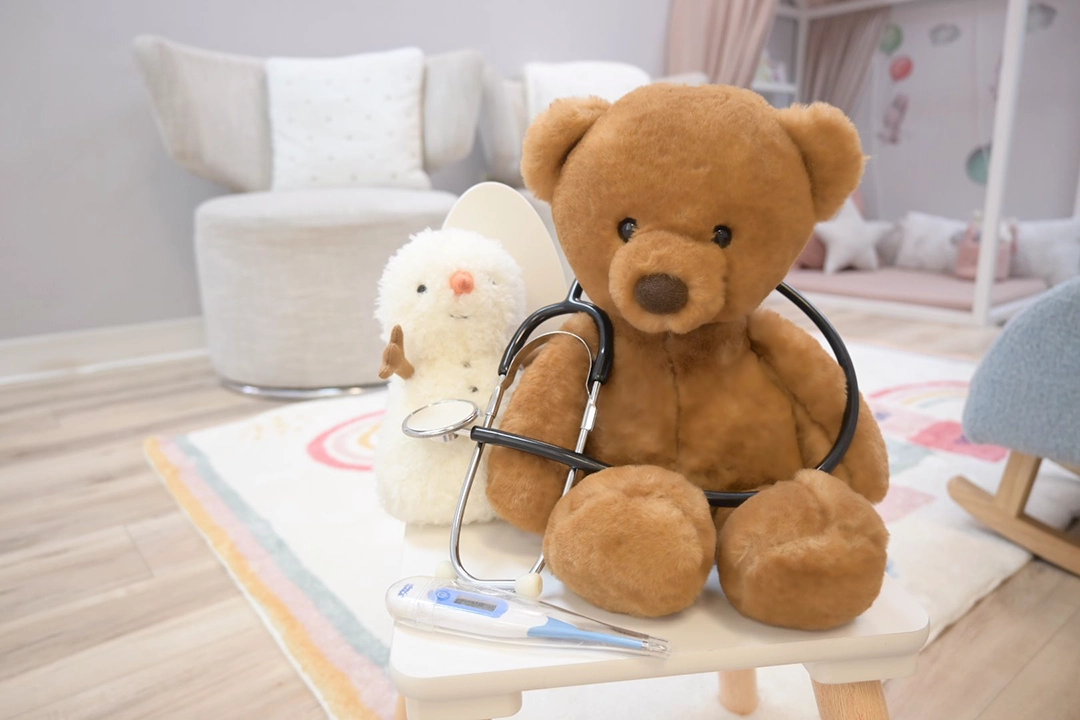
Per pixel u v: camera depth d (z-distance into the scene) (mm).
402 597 430
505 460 488
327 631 891
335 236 1690
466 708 392
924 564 1037
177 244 2260
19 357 2041
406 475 544
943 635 900
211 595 995
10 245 2008
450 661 393
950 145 3205
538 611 417
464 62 2082
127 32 2062
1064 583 1014
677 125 430
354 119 2072
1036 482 1330
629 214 445
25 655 874
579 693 798
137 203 2174
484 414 556
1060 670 837
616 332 514
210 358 2105
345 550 1086
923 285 2992
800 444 498
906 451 1452
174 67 1874
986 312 2602
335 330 1754
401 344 542
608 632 400
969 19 3035
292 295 1712
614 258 448
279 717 770
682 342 494
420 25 2533
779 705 778
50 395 1900
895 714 771
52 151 2023
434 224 1779
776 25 3527
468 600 425
